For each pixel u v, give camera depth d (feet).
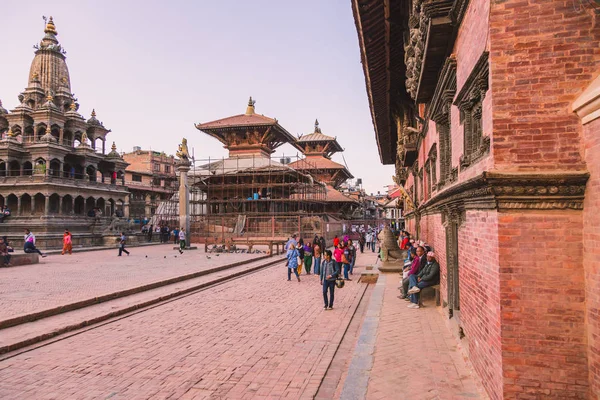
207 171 159.02
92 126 151.23
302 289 49.24
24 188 120.67
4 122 143.43
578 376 13.50
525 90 14.56
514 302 14.05
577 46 14.34
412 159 64.80
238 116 195.00
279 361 23.71
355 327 31.89
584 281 13.60
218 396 18.94
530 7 14.69
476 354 17.93
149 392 19.35
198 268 63.87
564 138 14.16
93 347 26.32
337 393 19.38
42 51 154.40
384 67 46.34
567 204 13.76
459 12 19.80
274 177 150.00
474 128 18.83
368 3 33.65
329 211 200.03
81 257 84.94
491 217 15.26
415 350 22.57
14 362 23.47
